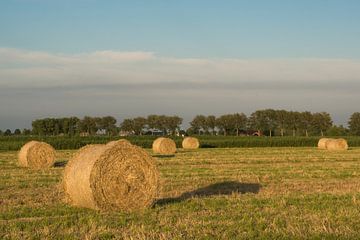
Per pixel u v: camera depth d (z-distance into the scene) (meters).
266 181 23.62
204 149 58.03
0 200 17.11
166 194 18.91
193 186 21.58
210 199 17.20
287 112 117.75
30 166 31.91
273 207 15.64
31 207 15.68
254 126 118.06
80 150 16.58
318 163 35.75
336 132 114.88
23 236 11.59
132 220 13.55
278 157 41.97
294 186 21.69
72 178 16.02
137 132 112.12
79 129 106.88
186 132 116.56
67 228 12.48
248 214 14.37
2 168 31.22
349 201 16.94
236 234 11.88
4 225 12.74
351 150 55.91
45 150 32.34
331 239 11.33
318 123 116.75
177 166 32.31
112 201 15.61
